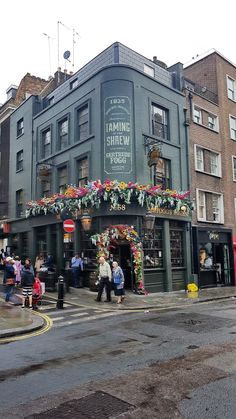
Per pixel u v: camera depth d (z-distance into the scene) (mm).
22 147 24672
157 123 18844
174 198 17688
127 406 4496
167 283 17469
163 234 17828
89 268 17312
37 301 12594
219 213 22125
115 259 17141
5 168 27500
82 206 17203
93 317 11055
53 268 18156
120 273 13945
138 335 8438
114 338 8180
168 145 19000
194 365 6043
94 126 17609
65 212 17641
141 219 16734
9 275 13602
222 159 22828
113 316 11234
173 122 19594
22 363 6352
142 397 4758
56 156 20641
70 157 19312
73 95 19453
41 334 8758
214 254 21172
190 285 17594
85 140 18094
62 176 20312
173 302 14289
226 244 22141
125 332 8805
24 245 23844
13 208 25234
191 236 19469
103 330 9109
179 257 18781
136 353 6879
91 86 18047
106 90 17109
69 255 18922
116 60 17750
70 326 9727
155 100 18594
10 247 25062
